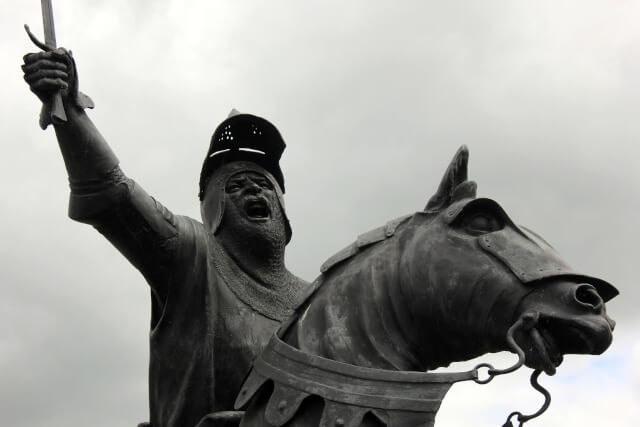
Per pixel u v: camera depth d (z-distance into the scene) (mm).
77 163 4090
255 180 4980
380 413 3188
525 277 3205
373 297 3455
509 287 3217
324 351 3424
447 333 3326
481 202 3412
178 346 4414
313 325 3518
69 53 3801
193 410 4379
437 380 3197
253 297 4699
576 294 3180
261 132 5105
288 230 5074
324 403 3266
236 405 3527
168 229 4359
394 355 3355
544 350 3131
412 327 3385
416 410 3166
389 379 3240
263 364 3539
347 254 3654
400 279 3428
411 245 3475
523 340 3168
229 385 4441
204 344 4414
